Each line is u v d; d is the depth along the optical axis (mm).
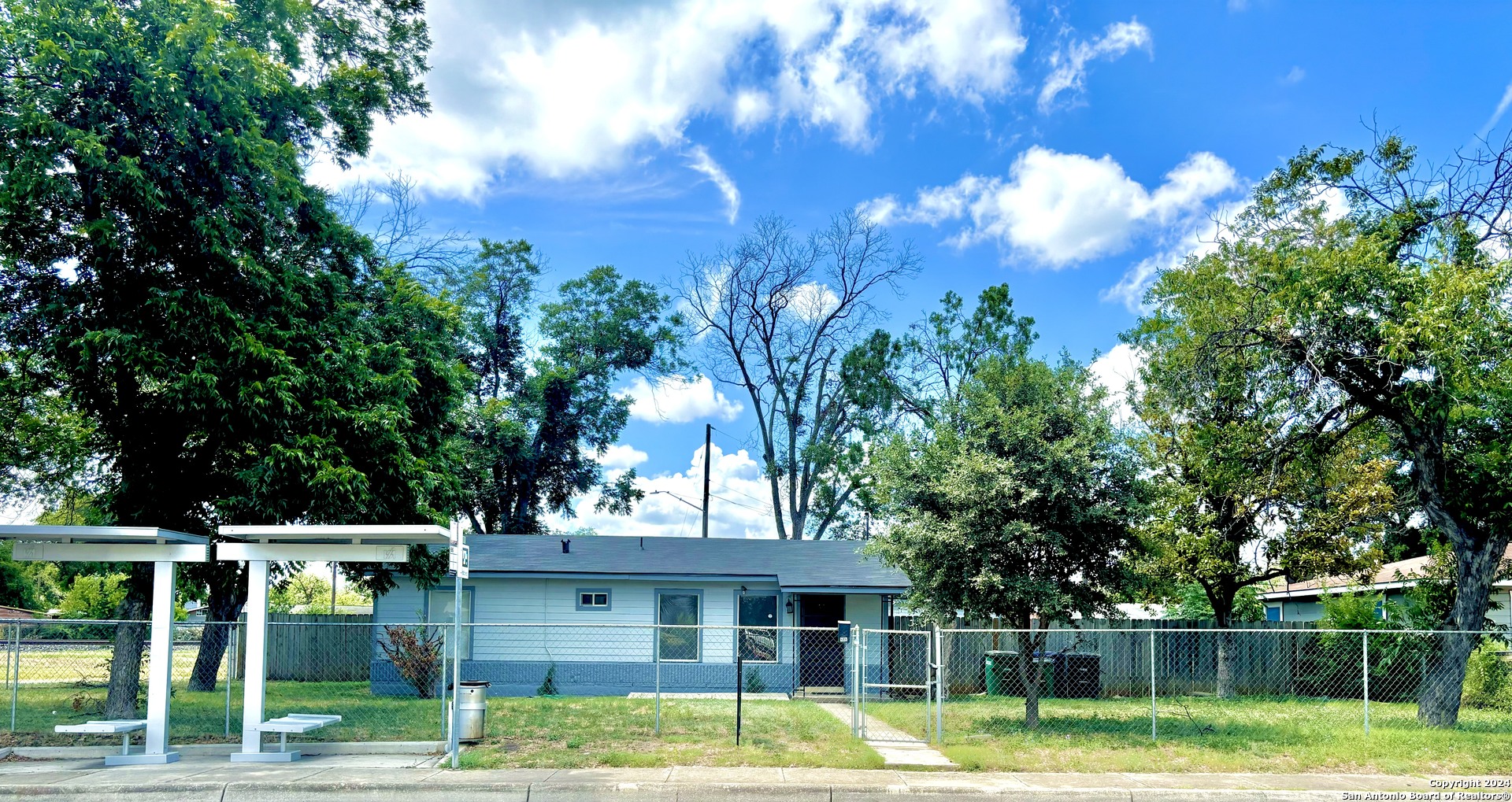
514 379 39062
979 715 17312
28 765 12203
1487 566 16375
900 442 16375
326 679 24031
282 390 15297
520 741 13664
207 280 16062
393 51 22484
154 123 15297
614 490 40531
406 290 18984
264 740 13703
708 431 36281
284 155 16703
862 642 17484
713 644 23422
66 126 14000
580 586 23469
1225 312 17203
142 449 17281
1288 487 21406
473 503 35844
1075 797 10391
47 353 16203
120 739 14328
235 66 16016
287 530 12070
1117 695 24500
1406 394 15891
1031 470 15000
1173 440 22312
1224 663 23359
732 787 10516
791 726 15312
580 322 39219
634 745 13352
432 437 18844
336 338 16938
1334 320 15859
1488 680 20656
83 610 44000
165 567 12594
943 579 15414
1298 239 17156
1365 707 14727
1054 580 15125
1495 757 12672
